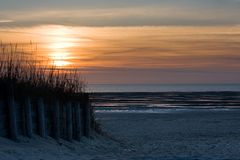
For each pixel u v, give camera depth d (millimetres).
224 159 21844
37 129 22844
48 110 23766
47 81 24766
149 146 28172
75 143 24750
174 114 58625
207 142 30266
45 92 23703
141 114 58500
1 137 20328
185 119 50781
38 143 21547
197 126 42594
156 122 46969
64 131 24609
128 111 64500
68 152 21891
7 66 21875
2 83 20953
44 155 19578
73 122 25578
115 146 27406
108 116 54969
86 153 22984
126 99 112562
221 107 74000
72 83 26922
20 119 21688
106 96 138125
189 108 71562
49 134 23766
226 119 50594
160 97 126625
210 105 80312
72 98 25859
